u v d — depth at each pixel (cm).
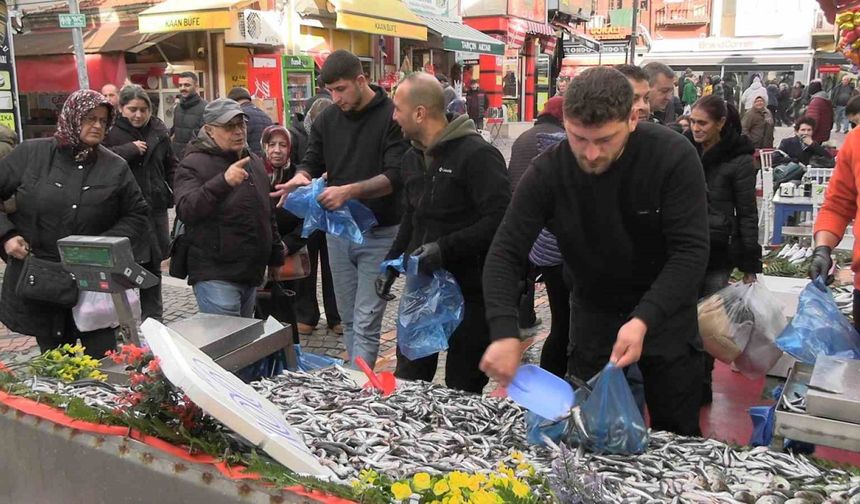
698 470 192
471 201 328
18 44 1212
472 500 155
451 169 325
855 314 311
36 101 1251
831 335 305
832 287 474
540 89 2602
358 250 413
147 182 600
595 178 218
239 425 177
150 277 290
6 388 235
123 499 199
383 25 1278
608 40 3459
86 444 202
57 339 390
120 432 198
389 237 409
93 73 1130
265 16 1088
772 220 790
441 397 254
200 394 175
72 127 364
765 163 920
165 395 198
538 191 227
